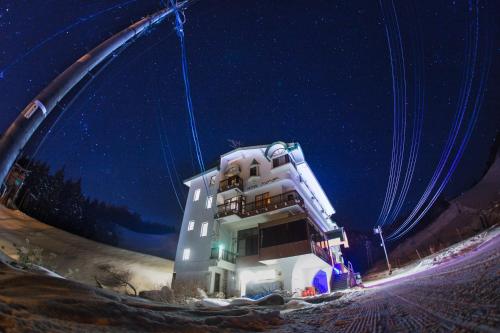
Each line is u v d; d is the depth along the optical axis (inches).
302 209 993.5
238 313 361.4
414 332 160.1
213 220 1075.9
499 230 757.9
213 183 1219.2
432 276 448.8
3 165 414.6
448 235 2005.4
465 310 168.1
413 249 2433.6
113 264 1174.3
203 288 908.6
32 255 548.1
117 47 711.7
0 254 437.1
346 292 660.7
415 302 267.4
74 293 288.8
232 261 1020.5
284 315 402.6
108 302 258.8
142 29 821.9
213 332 249.8
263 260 911.0
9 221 1435.8
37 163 2445.9
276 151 1205.1
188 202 1222.3
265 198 1093.8
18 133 442.9
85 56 607.8
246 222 1067.3
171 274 1225.4
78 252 1259.2
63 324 181.9
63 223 2153.1
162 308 350.9
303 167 1219.2
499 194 1785.2
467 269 355.3
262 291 909.2
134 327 221.5
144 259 1449.3
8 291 249.1
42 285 292.7
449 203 2701.8
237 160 1278.3
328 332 230.8
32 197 2142.0
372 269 2726.4
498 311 140.3
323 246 1011.9
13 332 139.5
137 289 938.7
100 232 2396.7
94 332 182.2
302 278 981.8
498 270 251.0
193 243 1060.5
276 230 939.3
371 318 252.8
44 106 487.5
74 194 2709.2
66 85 541.3
